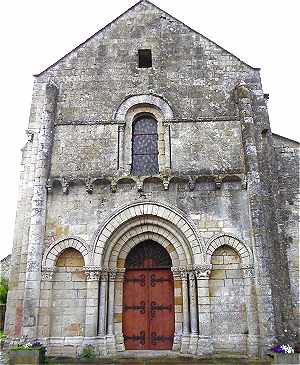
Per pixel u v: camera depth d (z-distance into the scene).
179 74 16.77
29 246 13.84
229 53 17.16
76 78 16.91
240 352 12.95
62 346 13.28
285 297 13.34
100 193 14.84
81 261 14.31
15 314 13.80
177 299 14.13
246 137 15.05
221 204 14.52
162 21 17.92
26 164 15.87
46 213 14.65
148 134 16.34
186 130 15.70
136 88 16.55
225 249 14.23
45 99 16.09
